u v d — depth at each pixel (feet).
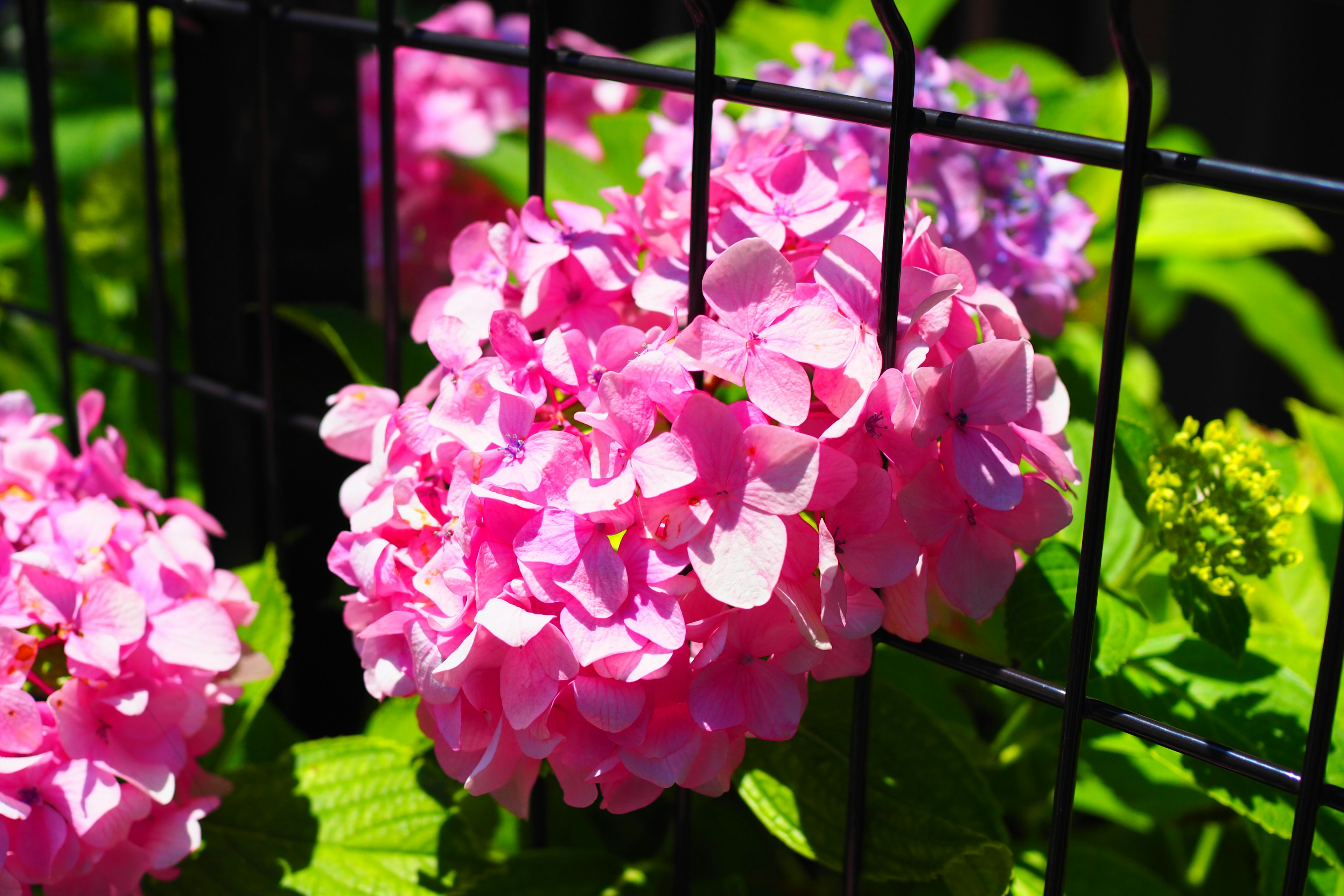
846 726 2.65
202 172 3.01
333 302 3.14
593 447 2.31
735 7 6.77
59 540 2.56
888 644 2.44
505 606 2.28
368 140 4.20
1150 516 2.67
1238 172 2.21
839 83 2.98
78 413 2.91
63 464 2.72
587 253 2.45
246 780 2.79
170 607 2.56
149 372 3.01
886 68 2.95
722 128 3.01
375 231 4.22
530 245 2.45
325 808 2.77
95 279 4.47
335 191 3.11
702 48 2.39
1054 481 2.35
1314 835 2.46
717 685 2.32
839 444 2.33
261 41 2.77
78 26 4.98
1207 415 7.61
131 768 2.49
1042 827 3.09
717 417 2.27
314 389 3.13
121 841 2.51
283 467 3.10
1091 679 2.64
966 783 2.60
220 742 2.84
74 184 4.66
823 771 2.62
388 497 2.41
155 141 2.92
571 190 3.50
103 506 2.59
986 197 2.89
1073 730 2.35
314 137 3.07
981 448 2.31
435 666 2.32
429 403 2.64
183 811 2.57
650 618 2.27
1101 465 2.30
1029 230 2.89
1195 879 3.09
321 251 3.12
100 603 2.49
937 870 2.53
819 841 2.58
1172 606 2.89
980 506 2.35
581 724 2.34
